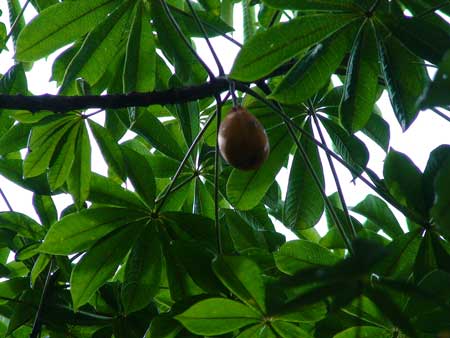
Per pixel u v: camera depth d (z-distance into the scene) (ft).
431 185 7.53
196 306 7.02
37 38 8.06
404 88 7.25
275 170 8.33
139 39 8.20
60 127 8.41
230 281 7.04
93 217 7.86
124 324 8.31
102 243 7.84
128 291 7.85
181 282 7.81
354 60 7.33
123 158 8.20
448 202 5.99
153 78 8.21
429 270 7.58
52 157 8.43
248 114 7.30
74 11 8.07
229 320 7.11
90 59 8.16
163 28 8.21
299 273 5.26
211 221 7.95
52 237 7.81
